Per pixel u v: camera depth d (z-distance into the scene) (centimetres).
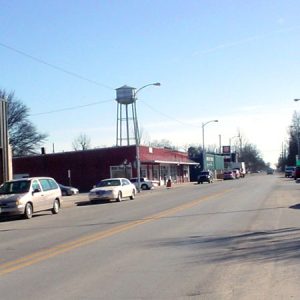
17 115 8012
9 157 3603
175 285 860
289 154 13825
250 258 1089
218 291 812
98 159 6462
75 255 1203
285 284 849
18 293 834
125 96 6228
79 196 4603
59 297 797
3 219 2523
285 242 1298
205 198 3406
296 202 2750
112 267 1032
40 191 2608
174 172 8638
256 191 4153
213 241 1354
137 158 5203
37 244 1443
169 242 1358
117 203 3397
